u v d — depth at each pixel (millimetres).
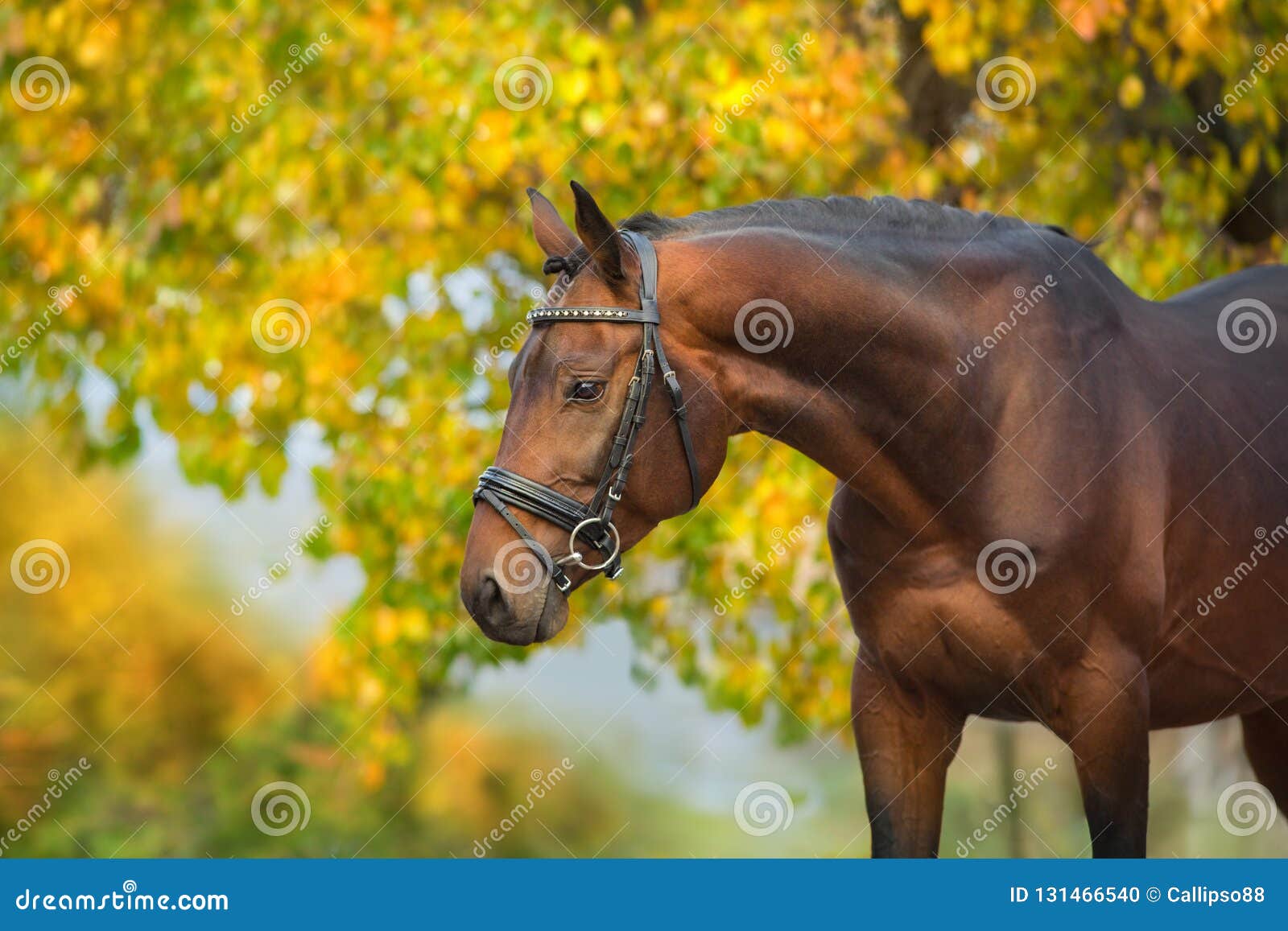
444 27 9234
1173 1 8852
